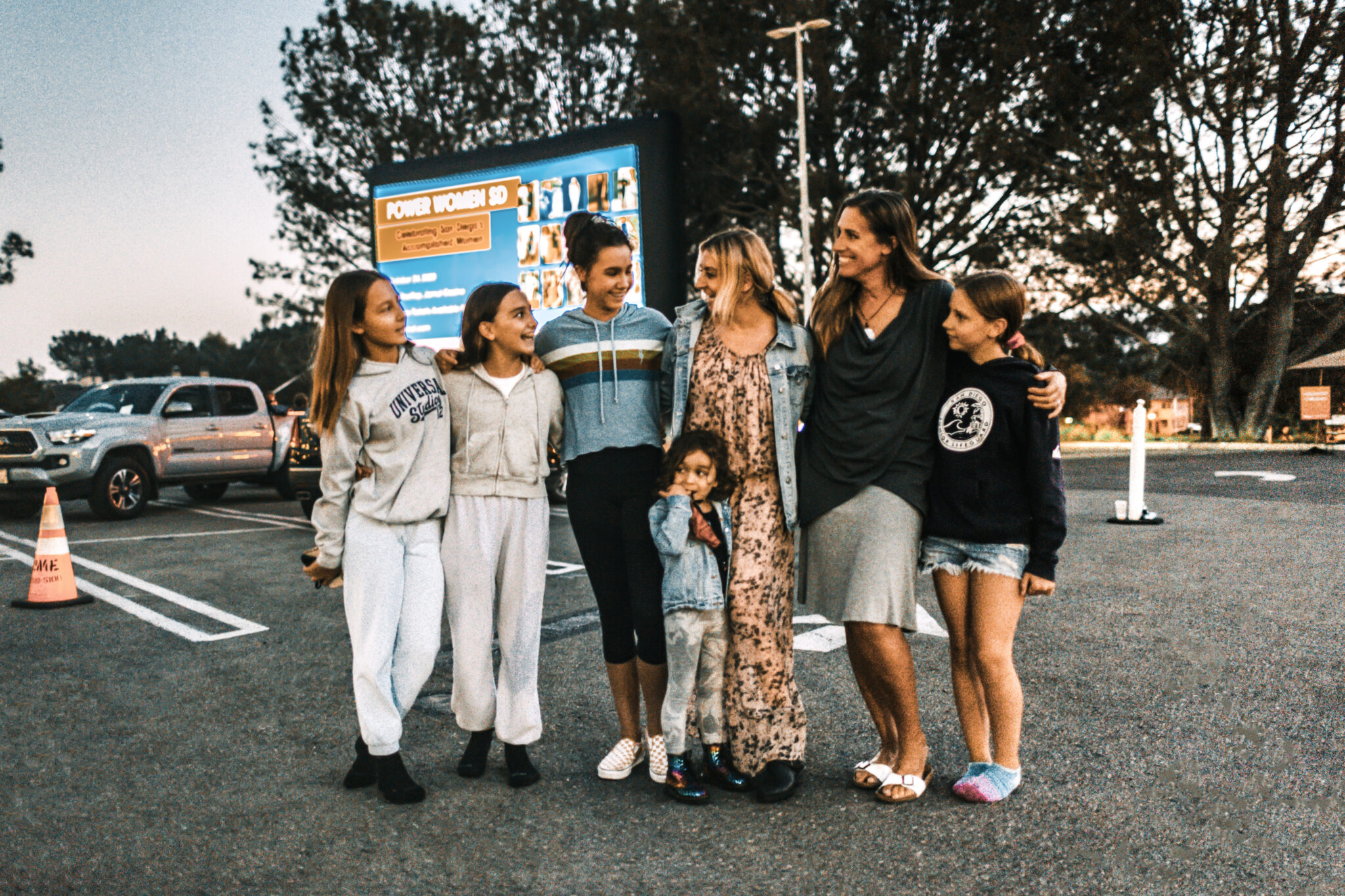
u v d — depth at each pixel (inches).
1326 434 848.9
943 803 111.6
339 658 187.3
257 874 97.8
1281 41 835.4
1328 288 979.3
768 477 115.3
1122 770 119.5
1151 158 879.1
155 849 103.6
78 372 4114.2
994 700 111.0
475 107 1001.5
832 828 105.7
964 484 110.2
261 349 1964.8
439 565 120.1
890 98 841.5
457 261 284.0
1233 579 236.8
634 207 257.8
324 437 116.1
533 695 121.8
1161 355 1113.4
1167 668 163.6
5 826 109.8
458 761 130.0
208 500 529.7
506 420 119.6
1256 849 97.4
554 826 108.4
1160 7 827.4
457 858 100.9
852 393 111.3
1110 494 446.9
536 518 122.6
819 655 178.7
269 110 1025.5
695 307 118.4
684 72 859.4
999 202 945.5
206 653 191.9
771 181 900.0
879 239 110.9
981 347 108.9
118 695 162.9
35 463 407.2
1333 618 195.5
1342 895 87.7
